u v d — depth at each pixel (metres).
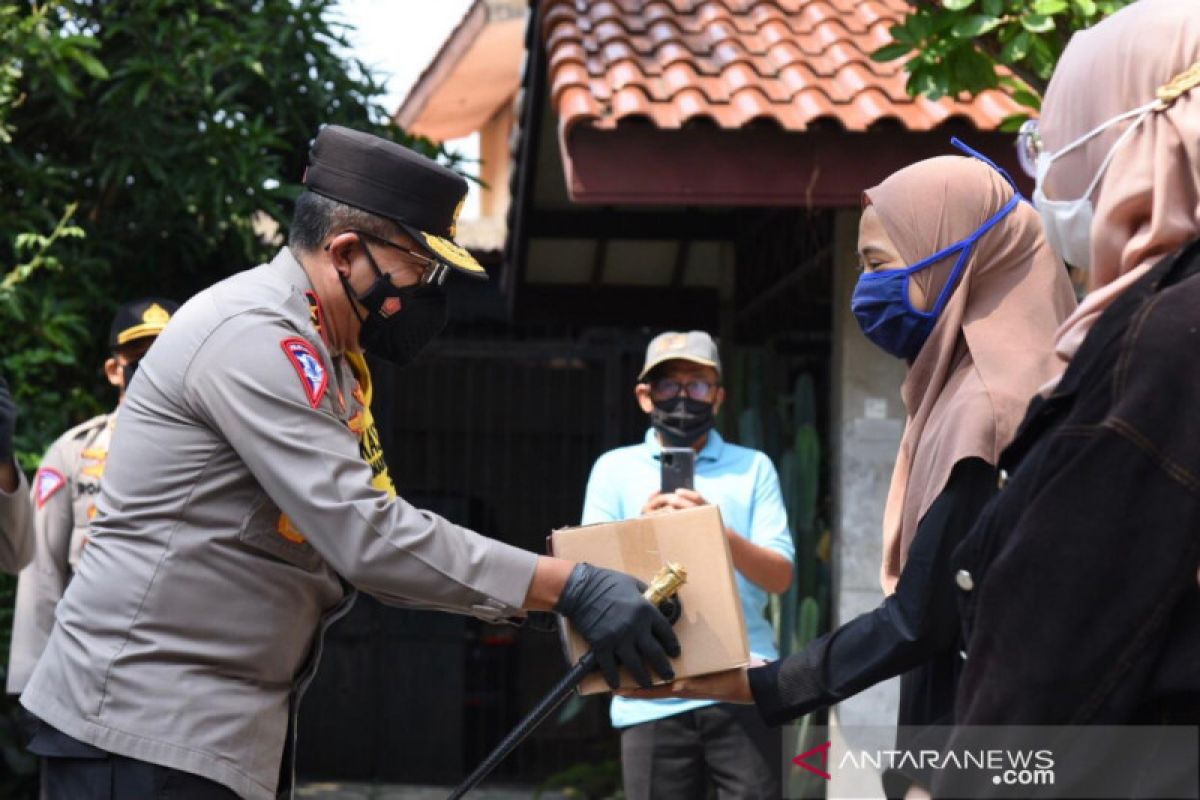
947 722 2.36
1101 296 1.96
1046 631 1.77
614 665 2.72
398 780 8.01
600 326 8.78
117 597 2.76
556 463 8.62
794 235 7.19
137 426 2.80
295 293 2.83
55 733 2.80
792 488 6.46
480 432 8.61
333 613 2.98
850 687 2.54
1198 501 1.75
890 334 2.61
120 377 4.81
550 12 6.34
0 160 6.20
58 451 4.69
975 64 4.40
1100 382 1.84
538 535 8.56
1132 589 1.75
